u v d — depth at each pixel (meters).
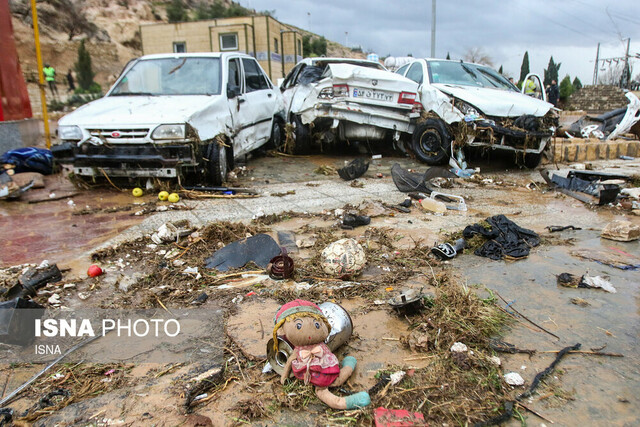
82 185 6.82
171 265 3.92
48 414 2.18
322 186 7.07
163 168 6.21
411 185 6.53
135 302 3.28
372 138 9.42
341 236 4.62
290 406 2.21
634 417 2.13
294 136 10.01
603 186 6.02
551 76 45.91
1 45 9.64
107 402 2.25
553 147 9.68
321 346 2.32
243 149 8.04
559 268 3.88
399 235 4.68
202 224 5.04
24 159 7.71
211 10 53.94
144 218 5.33
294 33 36.94
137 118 6.03
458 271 3.80
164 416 2.14
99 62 35.75
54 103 24.08
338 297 3.32
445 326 2.82
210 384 2.37
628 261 4.03
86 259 4.11
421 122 8.59
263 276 3.70
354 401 2.17
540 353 2.64
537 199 6.35
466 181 7.52
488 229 4.49
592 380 2.40
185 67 7.50
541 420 2.12
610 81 44.53
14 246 4.45
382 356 2.60
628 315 3.08
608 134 13.14
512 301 3.27
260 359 2.57
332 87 8.79
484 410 2.17
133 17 45.53
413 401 2.23
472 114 7.71
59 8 37.22
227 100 7.23
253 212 5.53
